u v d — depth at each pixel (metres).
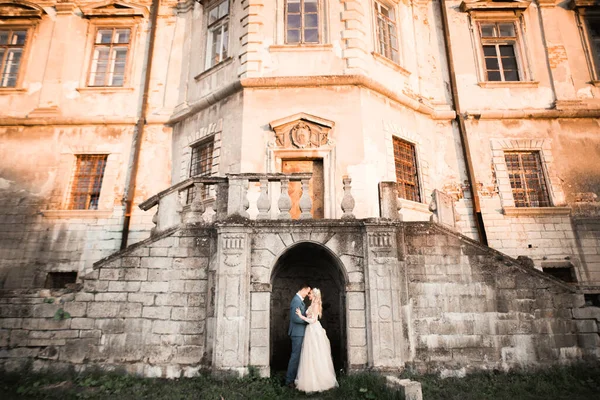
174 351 7.58
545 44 14.09
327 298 9.86
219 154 11.60
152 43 14.28
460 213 12.51
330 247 7.79
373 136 11.30
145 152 13.26
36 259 12.24
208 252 8.09
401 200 11.48
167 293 7.91
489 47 14.46
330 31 12.02
